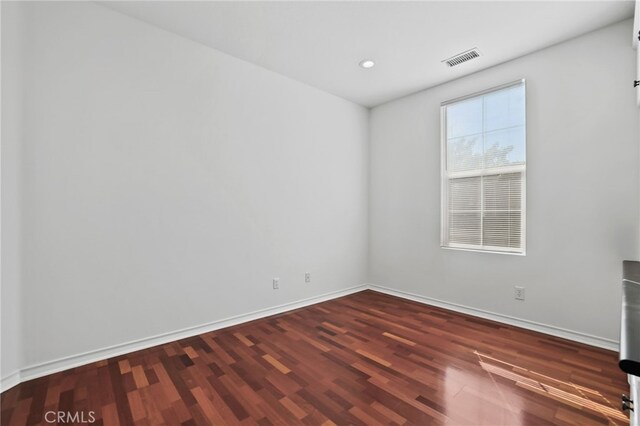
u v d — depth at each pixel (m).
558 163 2.77
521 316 3.01
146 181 2.53
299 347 2.56
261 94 3.29
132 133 2.46
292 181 3.59
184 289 2.75
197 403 1.81
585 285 2.64
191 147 2.79
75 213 2.21
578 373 2.13
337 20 2.48
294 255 3.62
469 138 3.43
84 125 2.24
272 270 3.41
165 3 2.30
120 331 2.41
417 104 3.94
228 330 2.94
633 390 1.24
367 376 2.10
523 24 2.50
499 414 1.70
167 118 2.64
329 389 1.95
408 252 4.03
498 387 1.97
